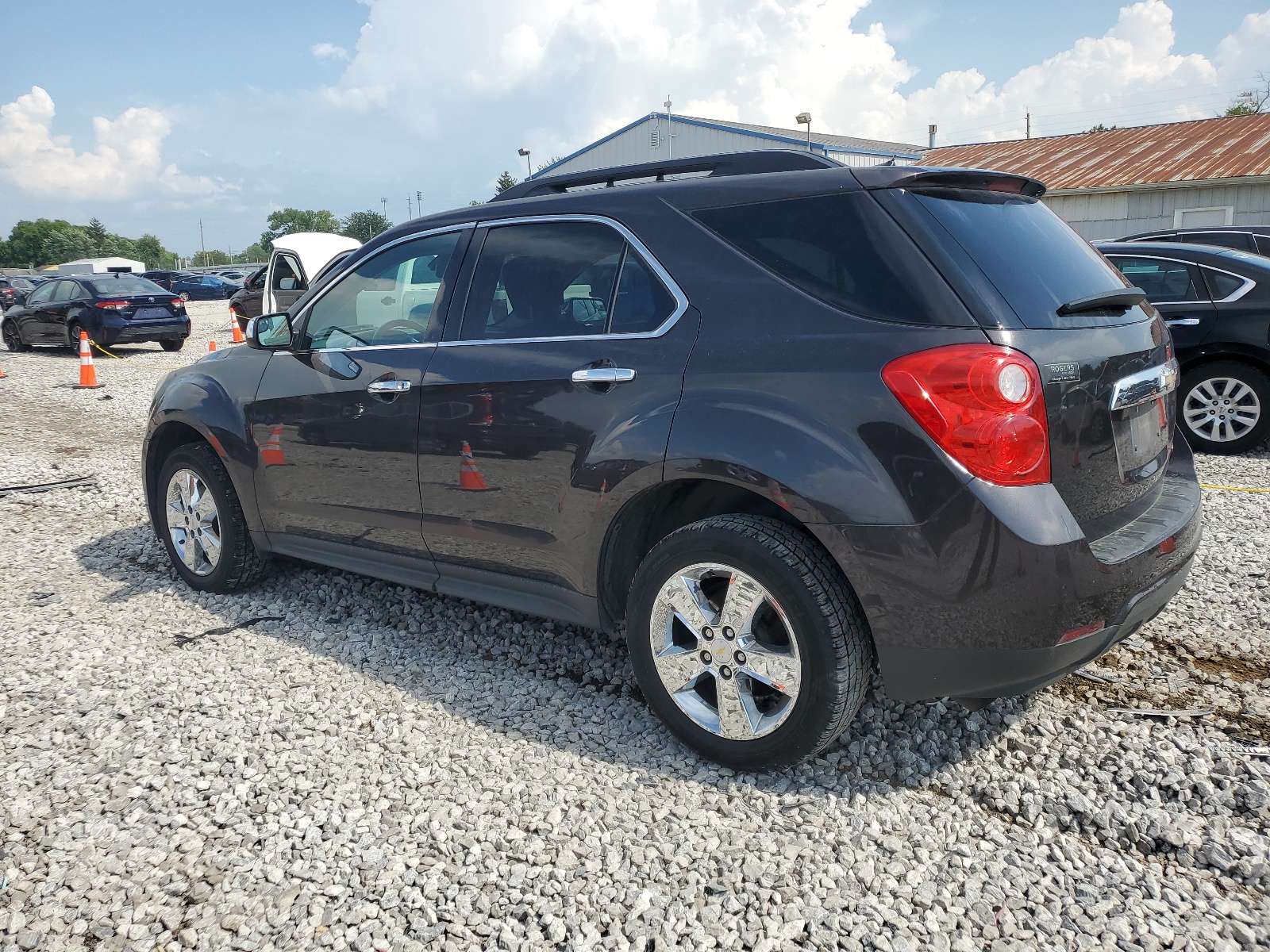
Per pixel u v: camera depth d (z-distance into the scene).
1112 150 20.50
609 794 2.65
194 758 2.89
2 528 5.77
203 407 4.27
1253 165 16.62
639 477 2.75
